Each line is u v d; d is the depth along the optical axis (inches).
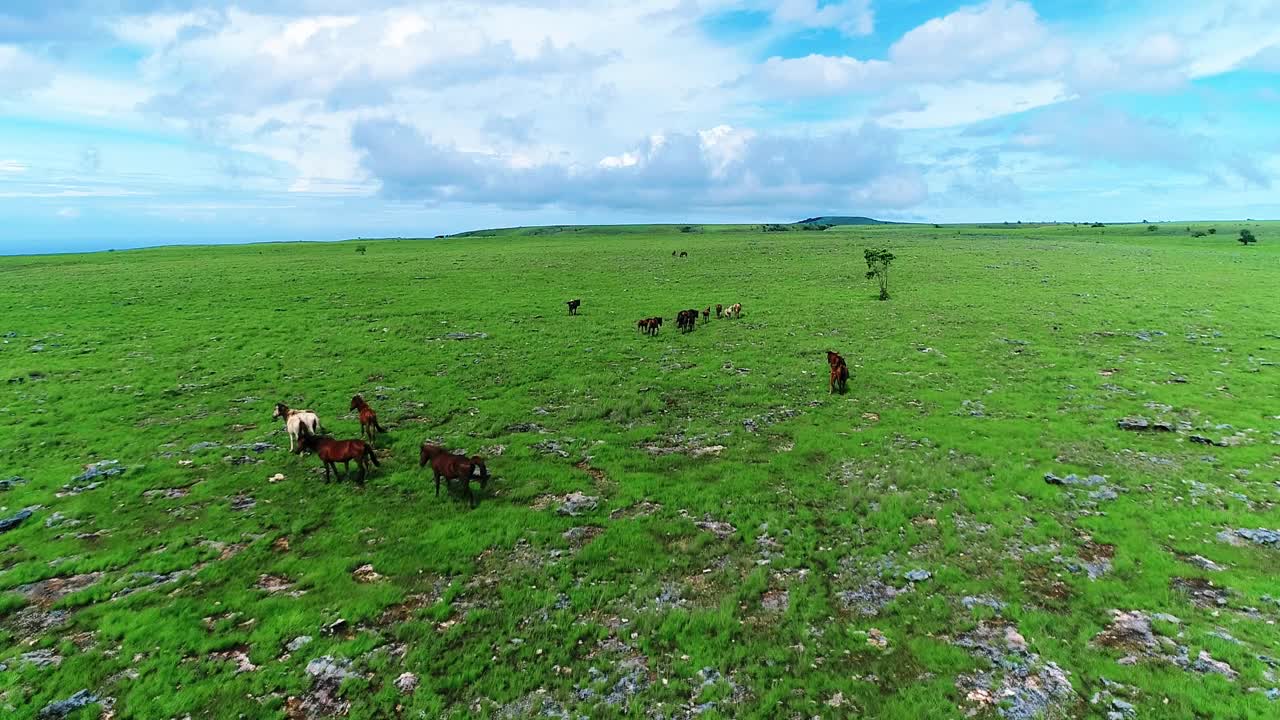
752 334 1583.4
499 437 850.8
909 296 2175.2
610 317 1857.8
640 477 715.4
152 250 5201.8
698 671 412.5
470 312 1916.8
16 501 636.7
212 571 518.9
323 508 641.0
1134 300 1977.1
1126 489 669.9
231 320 1723.7
